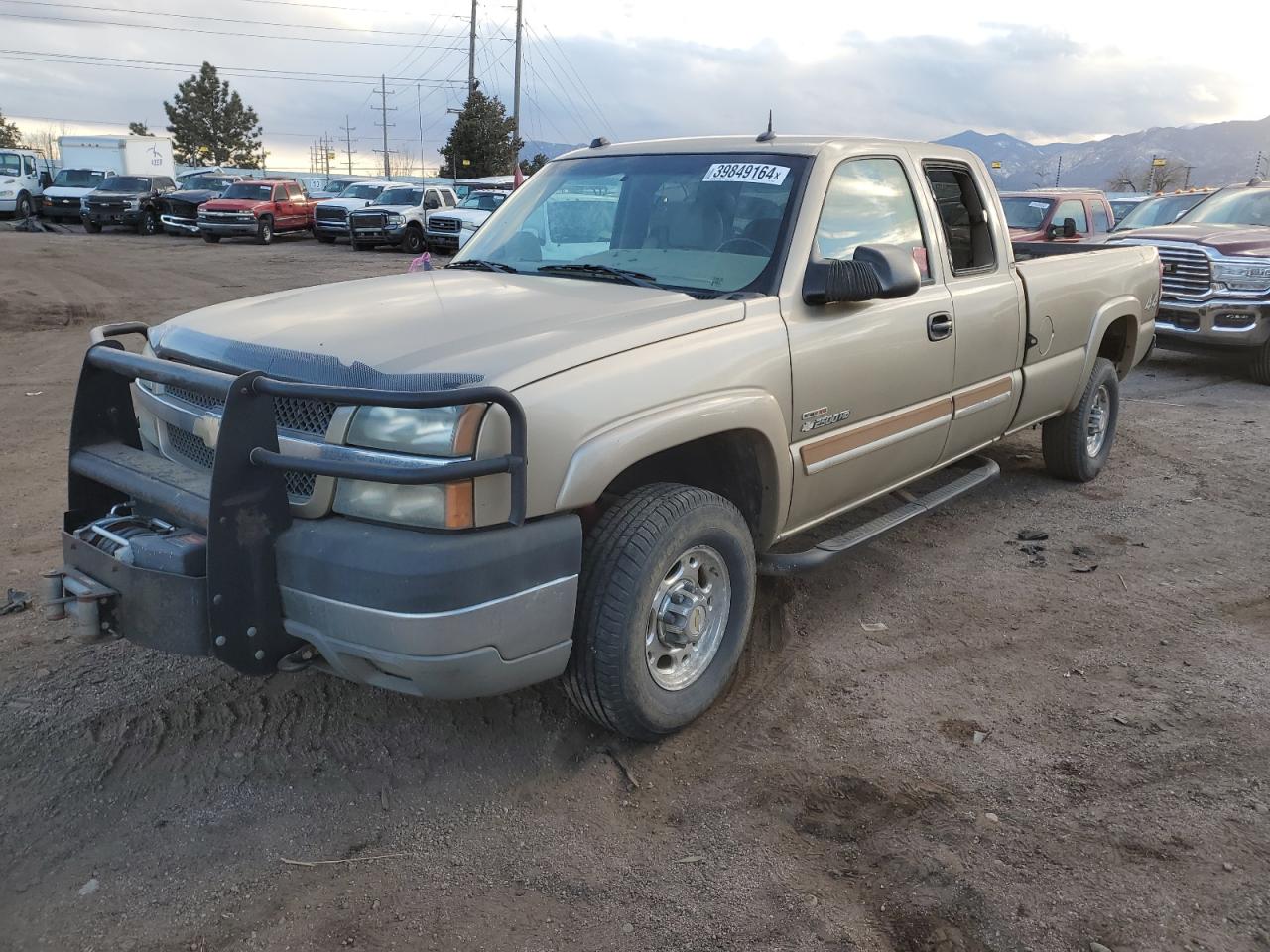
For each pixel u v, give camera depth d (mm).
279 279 19031
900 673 3842
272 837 2828
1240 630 4227
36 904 2549
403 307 3318
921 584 4734
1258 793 3014
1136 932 2438
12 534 5152
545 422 2691
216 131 96625
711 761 3236
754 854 2766
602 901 2580
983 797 3012
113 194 31781
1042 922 2473
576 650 3004
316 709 3484
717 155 4129
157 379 2910
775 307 3543
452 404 2465
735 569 3436
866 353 3896
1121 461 6988
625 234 4062
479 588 2584
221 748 3240
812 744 3328
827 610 4430
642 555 2988
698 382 3152
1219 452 7203
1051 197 14422
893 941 2424
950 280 4566
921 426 4375
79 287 16953
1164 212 13531
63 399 8594
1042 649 4059
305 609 2691
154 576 2717
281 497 2709
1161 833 2822
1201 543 5305
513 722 3445
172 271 20172
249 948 2412
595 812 2967
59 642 3926
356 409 2691
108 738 3271
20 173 34500
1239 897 2559
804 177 3854
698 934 2457
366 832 2861
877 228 4168
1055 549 5223
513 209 4531
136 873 2672
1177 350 10398
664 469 3686
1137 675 3816
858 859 2736
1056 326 5414
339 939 2441
